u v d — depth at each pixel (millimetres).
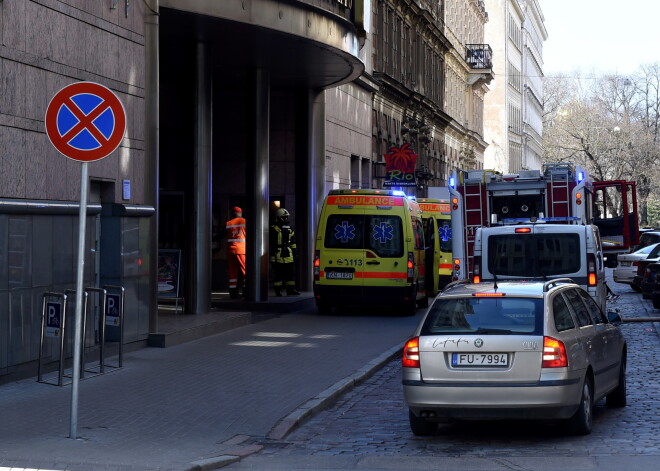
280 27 19094
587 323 10625
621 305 28656
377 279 22906
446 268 31750
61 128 9648
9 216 12164
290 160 29406
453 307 9977
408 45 48844
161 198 27109
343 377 13734
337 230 23156
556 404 9367
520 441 9883
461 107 71688
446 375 9555
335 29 20938
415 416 10086
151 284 16312
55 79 13375
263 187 24125
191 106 20453
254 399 11891
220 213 29156
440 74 60125
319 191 28547
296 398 12055
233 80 26406
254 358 15367
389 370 15102
